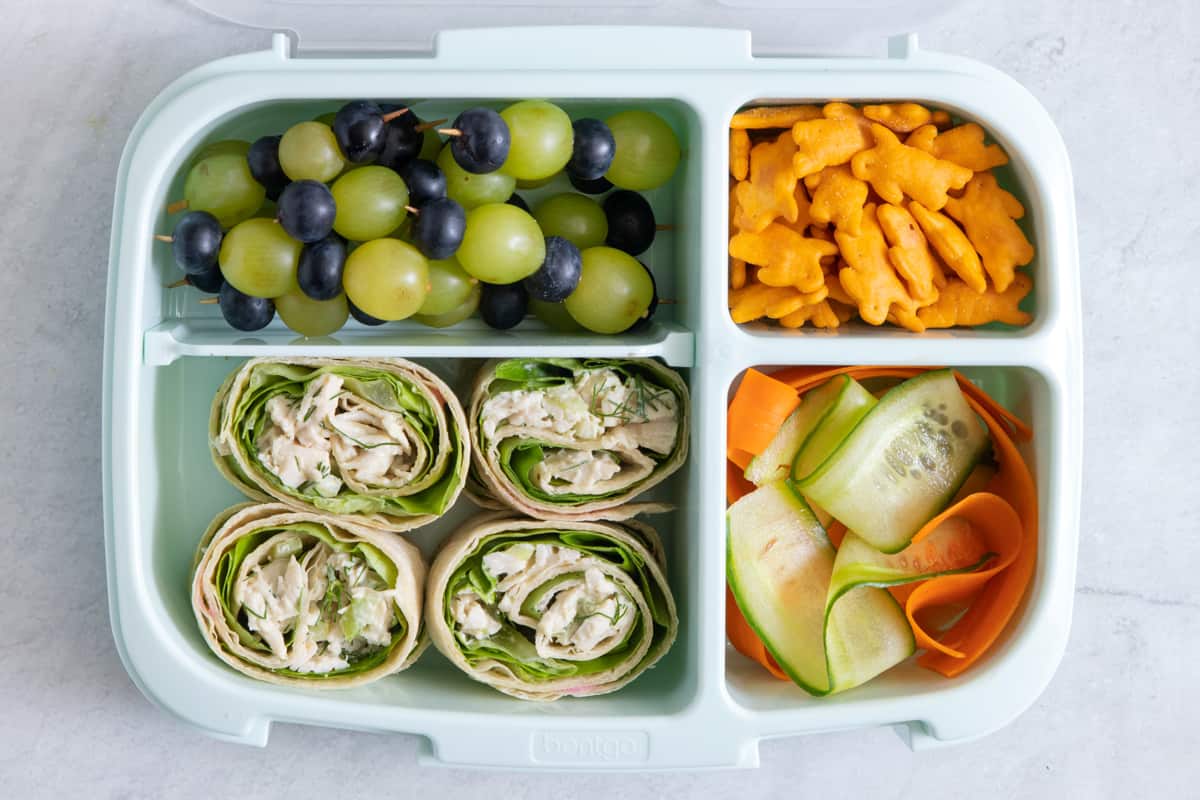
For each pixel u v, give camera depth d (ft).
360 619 1.19
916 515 1.24
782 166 1.20
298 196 1.11
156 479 1.21
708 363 1.18
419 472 1.18
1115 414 1.35
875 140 1.20
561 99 1.19
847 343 1.18
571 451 1.22
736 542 1.23
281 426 1.18
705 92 1.17
